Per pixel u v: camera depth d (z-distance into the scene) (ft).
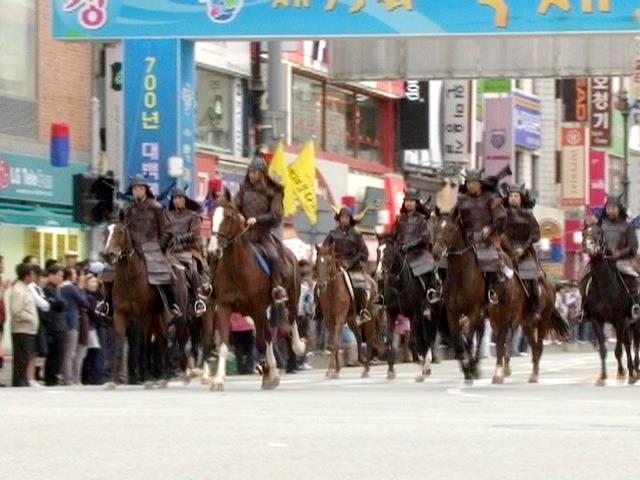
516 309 94.43
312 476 40.27
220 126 150.51
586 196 231.91
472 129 201.67
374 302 110.83
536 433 52.29
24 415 58.70
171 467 41.91
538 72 139.33
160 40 116.06
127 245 86.63
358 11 113.91
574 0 111.96
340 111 175.22
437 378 104.47
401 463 43.21
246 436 50.34
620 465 43.06
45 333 97.91
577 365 130.82
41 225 121.49
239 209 84.69
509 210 96.02
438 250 90.63
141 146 116.26
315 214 137.69
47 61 125.08
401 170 188.65
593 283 95.14
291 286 88.22
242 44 152.87
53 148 120.78
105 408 63.87
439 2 113.29
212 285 84.48
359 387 90.07
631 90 238.68
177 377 99.71
